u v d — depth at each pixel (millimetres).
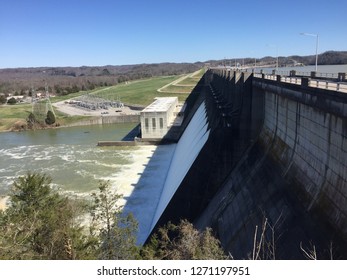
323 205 17844
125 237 25531
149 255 21422
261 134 32719
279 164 25234
